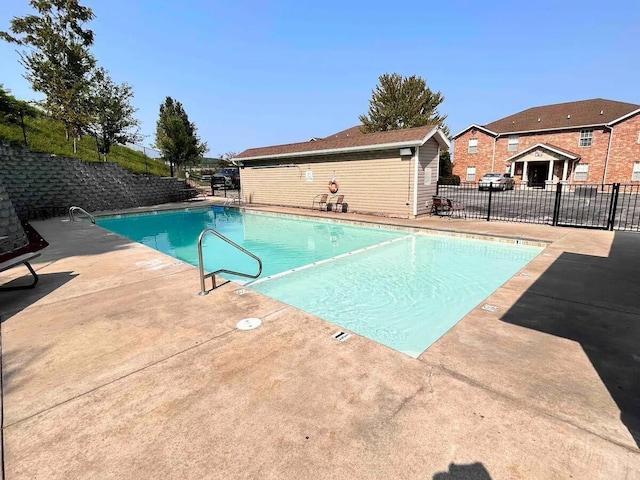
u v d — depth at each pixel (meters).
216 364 2.58
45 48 15.23
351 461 1.66
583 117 25.95
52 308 3.77
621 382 2.28
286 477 1.58
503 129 28.95
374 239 9.34
